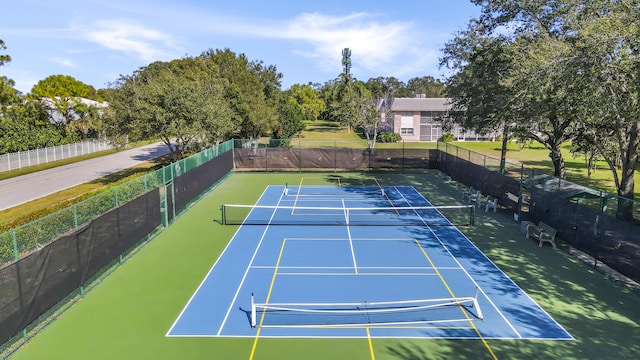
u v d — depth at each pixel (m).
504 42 24.81
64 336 11.78
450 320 12.66
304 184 34.47
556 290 14.77
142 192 19.38
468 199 28.52
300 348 11.17
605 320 12.74
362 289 14.76
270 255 18.11
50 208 22.72
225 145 37.19
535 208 21.61
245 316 12.91
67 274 13.25
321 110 119.94
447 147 41.38
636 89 16.80
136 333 11.94
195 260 17.52
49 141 52.72
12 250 11.27
